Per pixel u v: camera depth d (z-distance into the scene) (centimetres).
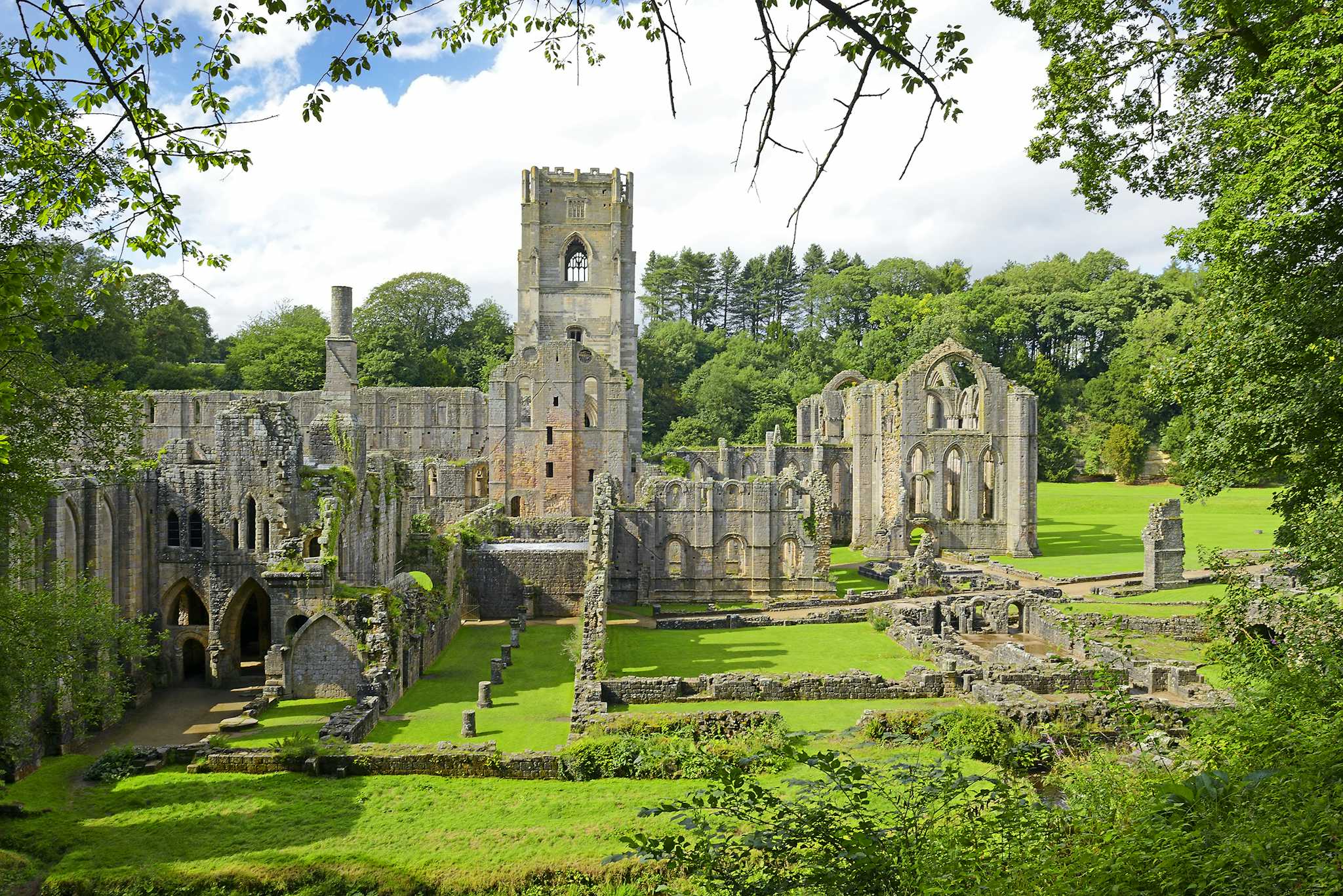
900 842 1409
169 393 11081
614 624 6072
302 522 4931
